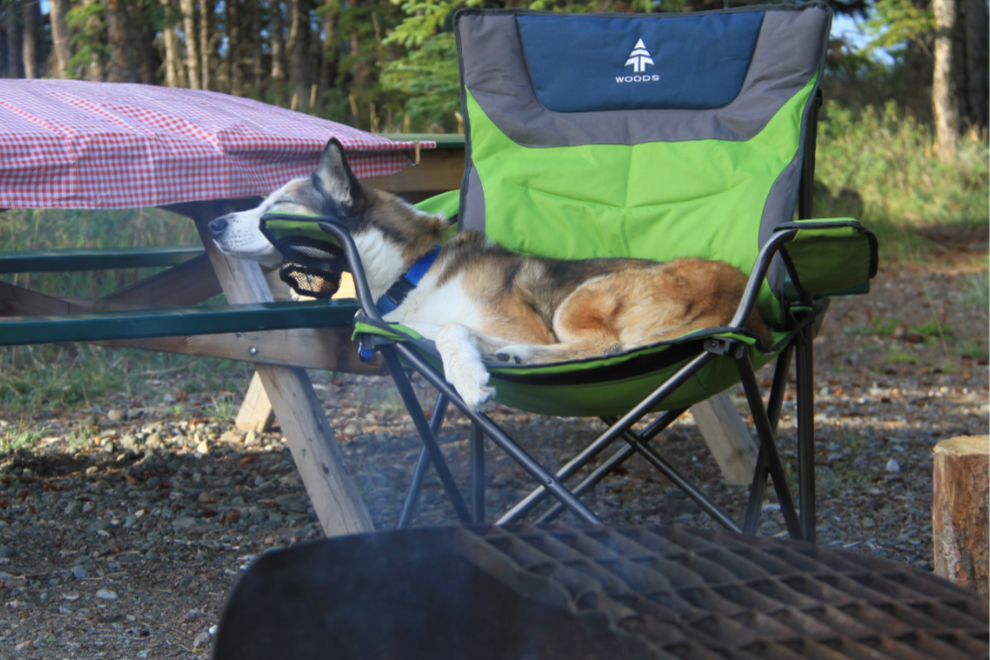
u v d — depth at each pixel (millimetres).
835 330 6660
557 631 979
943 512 2166
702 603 1014
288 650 939
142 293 3293
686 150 2539
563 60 2650
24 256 3250
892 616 972
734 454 3225
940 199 11195
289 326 2219
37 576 2244
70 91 2857
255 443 3637
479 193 2635
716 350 1716
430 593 1046
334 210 2609
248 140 2545
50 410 4016
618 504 2996
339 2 13680
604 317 2404
